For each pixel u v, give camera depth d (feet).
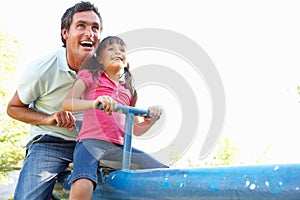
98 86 6.33
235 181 4.30
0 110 31.07
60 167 7.66
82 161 6.12
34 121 7.66
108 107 5.88
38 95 7.77
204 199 4.63
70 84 7.68
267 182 4.02
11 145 30.14
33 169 7.50
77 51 7.45
